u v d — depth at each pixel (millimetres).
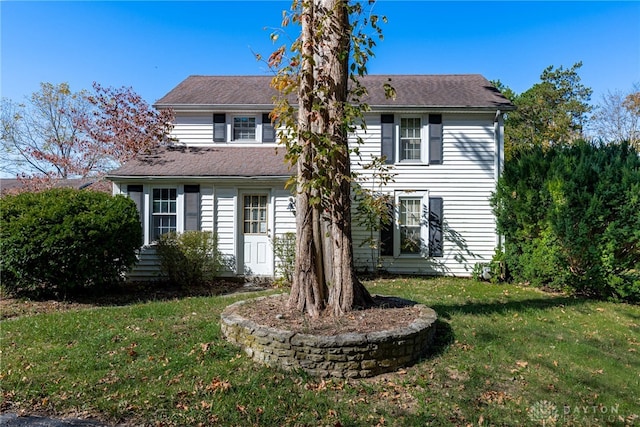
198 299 7441
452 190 11227
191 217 10133
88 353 4414
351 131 4840
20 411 3262
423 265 11242
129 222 8258
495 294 8219
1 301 7480
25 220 7164
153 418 3154
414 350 4293
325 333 4105
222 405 3332
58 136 18422
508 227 10008
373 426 3107
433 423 3164
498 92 12180
